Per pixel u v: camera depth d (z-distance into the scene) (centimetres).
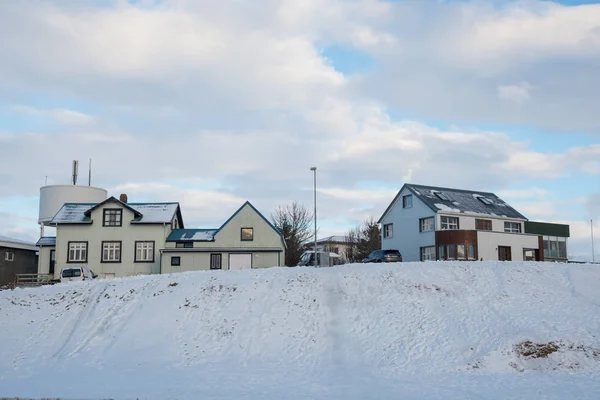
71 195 6103
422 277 3169
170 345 2619
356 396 1905
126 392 1922
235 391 1964
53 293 3241
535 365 2300
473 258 5209
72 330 2806
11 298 3183
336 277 3231
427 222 5688
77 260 5228
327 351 2531
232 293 3080
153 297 3080
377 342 2570
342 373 2275
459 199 6078
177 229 5591
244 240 5309
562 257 6919
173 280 3334
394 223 6134
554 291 3008
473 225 5825
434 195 5944
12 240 5978
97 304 3052
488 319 2700
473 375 2227
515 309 2798
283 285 3155
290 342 2622
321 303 2941
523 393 1950
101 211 5306
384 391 1984
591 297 2923
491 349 2409
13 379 2191
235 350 2567
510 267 3347
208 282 3244
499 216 6025
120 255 5250
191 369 2339
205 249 5194
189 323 2803
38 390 1961
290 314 2848
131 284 3306
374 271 3284
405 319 2748
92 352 2575
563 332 2522
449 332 2608
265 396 1889
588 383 2084
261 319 2806
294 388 2025
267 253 5253
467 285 3086
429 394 1942
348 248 9244
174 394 1892
